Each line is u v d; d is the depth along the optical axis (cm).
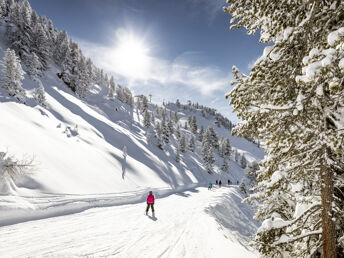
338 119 270
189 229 966
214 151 8181
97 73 10738
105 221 1011
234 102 341
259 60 300
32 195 1111
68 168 1689
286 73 295
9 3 6231
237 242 971
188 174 4856
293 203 551
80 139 2694
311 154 309
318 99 270
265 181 385
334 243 275
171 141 7156
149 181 2756
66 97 4825
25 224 871
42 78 5191
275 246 314
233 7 349
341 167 286
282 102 304
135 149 4147
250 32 366
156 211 1329
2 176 1035
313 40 279
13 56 2575
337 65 199
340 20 259
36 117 2441
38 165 1419
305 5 274
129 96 10931
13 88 2533
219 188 3594
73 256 593
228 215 1823
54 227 859
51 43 7500
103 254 625
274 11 306
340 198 315
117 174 2258
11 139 1520
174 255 656
